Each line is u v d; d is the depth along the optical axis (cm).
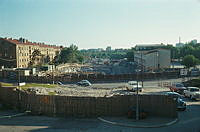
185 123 1786
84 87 4150
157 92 3441
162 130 1620
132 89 3525
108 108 2022
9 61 7912
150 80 5181
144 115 1900
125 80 5316
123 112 2019
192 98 2792
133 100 2012
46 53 11012
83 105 2050
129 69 9150
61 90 3278
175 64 10581
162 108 1966
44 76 5406
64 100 2083
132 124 1752
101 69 9606
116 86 4381
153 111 1992
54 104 2100
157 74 5547
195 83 3847
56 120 1945
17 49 7919
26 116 2092
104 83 4916
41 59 9794
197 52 9769
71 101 2067
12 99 2383
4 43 7919
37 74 6069
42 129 1686
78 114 2058
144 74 5459
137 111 1866
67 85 4544
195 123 1780
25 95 2259
